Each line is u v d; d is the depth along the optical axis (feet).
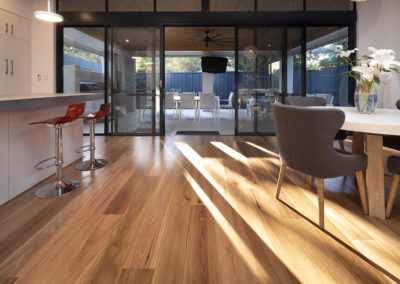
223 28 25.72
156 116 19.19
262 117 19.26
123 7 18.45
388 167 6.52
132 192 8.19
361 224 6.24
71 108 7.79
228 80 48.60
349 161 6.09
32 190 8.39
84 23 18.42
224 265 4.73
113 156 12.92
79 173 10.15
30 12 17.52
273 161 12.10
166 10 18.44
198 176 9.84
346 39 18.88
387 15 16.96
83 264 4.72
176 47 34.17
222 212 6.83
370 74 7.70
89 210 6.91
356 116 7.38
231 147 15.28
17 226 6.05
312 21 18.34
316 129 5.76
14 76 16.22
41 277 4.39
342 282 4.32
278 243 5.43
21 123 8.09
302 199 7.72
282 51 18.83
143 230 5.90
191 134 20.54
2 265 4.67
